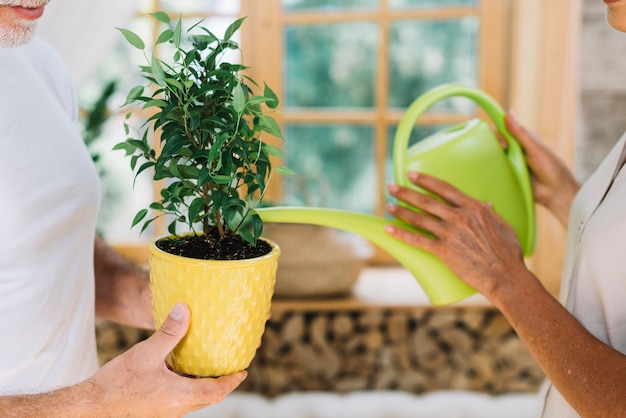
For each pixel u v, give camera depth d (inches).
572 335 33.8
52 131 36.4
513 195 41.9
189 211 26.7
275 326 89.7
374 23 98.5
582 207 38.9
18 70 36.1
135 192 104.1
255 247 29.0
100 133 83.3
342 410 84.4
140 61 100.7
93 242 39.6
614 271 34.4
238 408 83.8
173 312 26.9
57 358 36.3
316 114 99.0
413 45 99.0
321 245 86.7
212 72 26.0
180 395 27.7
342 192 104.0
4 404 27.6
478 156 40.9
